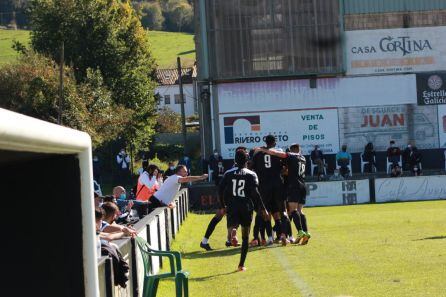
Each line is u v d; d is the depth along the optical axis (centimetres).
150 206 2123
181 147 7900
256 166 1966
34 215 304
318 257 1738
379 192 4203
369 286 1312
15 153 257
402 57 5741
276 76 5672
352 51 5719
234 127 5681
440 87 5738
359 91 5725
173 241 2192
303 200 2006
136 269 1178
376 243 1986
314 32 5694
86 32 6981
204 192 3978
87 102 5759
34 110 5541
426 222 2630
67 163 305
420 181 4228
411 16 5741
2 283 306
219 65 5662
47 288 308
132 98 7194
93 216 311
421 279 1366
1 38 13862
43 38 7019
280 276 1479
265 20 5662
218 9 5638
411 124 5731
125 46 7219
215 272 1579
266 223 2014
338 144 5719
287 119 5688
